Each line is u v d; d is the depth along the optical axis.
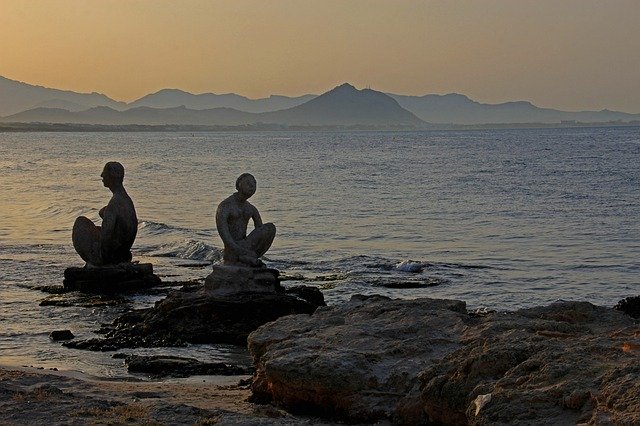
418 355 11.55
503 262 31.27
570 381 9.09
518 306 24.09
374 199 56.16
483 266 30.34
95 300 23.59
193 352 18.08
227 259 20.77
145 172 89.44
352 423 10.96
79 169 97.69
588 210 47.25
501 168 85.62
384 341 12.05
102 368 16.53
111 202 25.23
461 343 11.65
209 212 50.34
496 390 9.41
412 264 29.78
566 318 12.49
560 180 68.12
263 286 20.62
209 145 182.12
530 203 51.69
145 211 51.03
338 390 11.24
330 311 14.02
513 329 11.39
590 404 8.66
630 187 60.31
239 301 19.67
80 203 55.19
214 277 20.58
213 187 68.81
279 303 19.77
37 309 22.61
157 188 68.25
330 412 11.41
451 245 35.91
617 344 10.06
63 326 20.73
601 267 30.08
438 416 10.17
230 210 20.78
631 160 92.75
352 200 55.72
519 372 9.74
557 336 10.95
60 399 12.28
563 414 8.75
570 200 52.72
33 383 13.59
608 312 12.80
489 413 9.08
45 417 11.37
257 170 90.19
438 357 11.34
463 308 13.66
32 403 12.02
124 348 18.42
